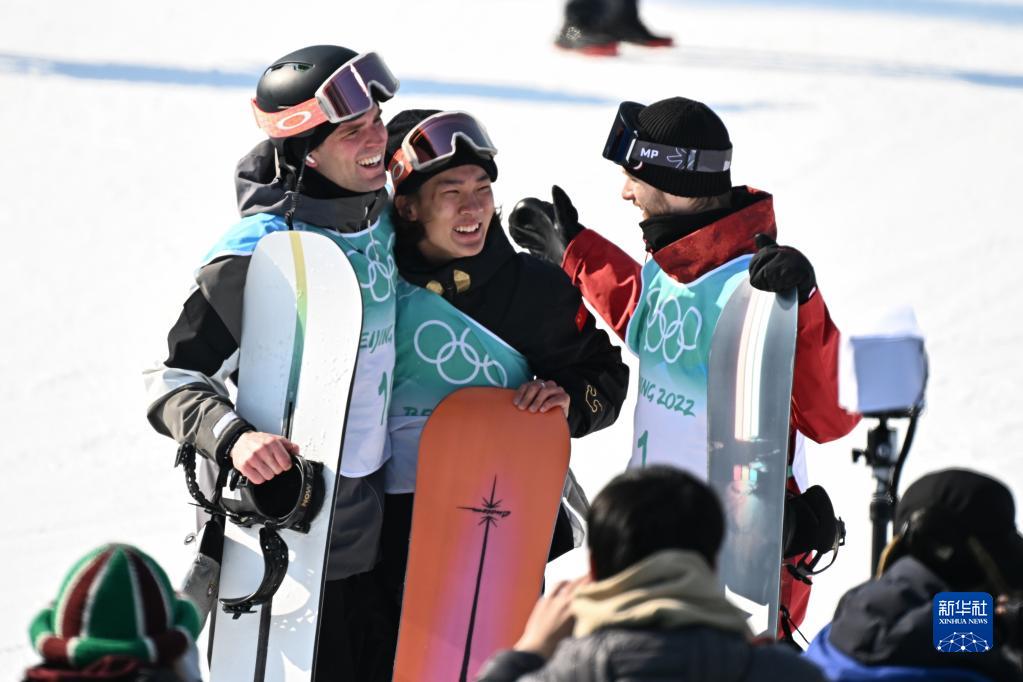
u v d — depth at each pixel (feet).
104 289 112.06
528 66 212.84
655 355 48.52
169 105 175.32
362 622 48.39
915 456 82.84
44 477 78.89
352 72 44.27
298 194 45.42
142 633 27.53
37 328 103.09
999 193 149.59
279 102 44.65
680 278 47.47
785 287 43.57
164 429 44.52
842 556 70.03
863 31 266.98
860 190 150.20
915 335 37.01
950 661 31.12
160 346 100.73
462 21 251.80
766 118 183.01
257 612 44.57
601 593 27.40
